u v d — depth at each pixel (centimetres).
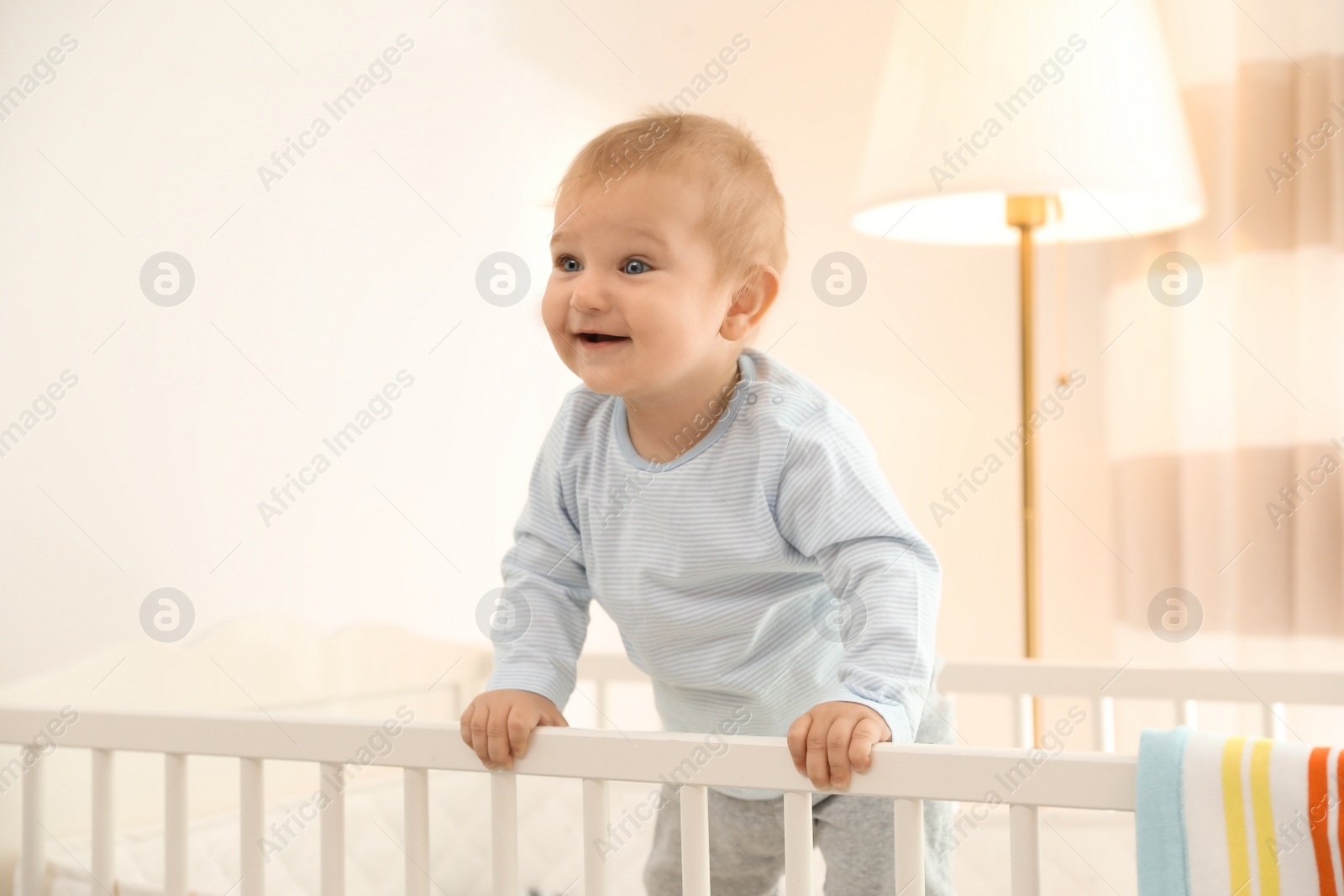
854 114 206
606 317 82
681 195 83
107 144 128
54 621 120
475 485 167
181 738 82
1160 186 135
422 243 161
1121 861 123
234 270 138
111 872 84
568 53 181
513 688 81
